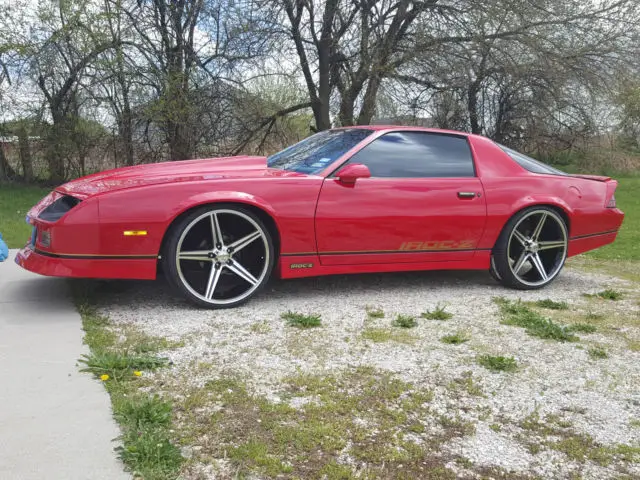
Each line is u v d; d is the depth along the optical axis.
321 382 2.49
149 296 3.88
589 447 2.06
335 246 3.84
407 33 13.51
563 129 16.67
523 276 4.65
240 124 14.31
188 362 2.67
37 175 14.27
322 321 3.42
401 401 2.35
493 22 12.56
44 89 13.02
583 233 4.68
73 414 2.07
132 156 13.75
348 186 3.82
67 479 1.67
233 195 3.50
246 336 3.09
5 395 2.21
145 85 12.74
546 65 13.23
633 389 2.57
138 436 1.91
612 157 17.88
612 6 13.11
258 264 3.79
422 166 4.15
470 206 4.18
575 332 3.40
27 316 3.29
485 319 3.60
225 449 1.90
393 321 3.47
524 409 2.34
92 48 12.08
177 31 12.82
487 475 1.85
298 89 14.65
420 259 4.15
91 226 3.25
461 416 2.25
